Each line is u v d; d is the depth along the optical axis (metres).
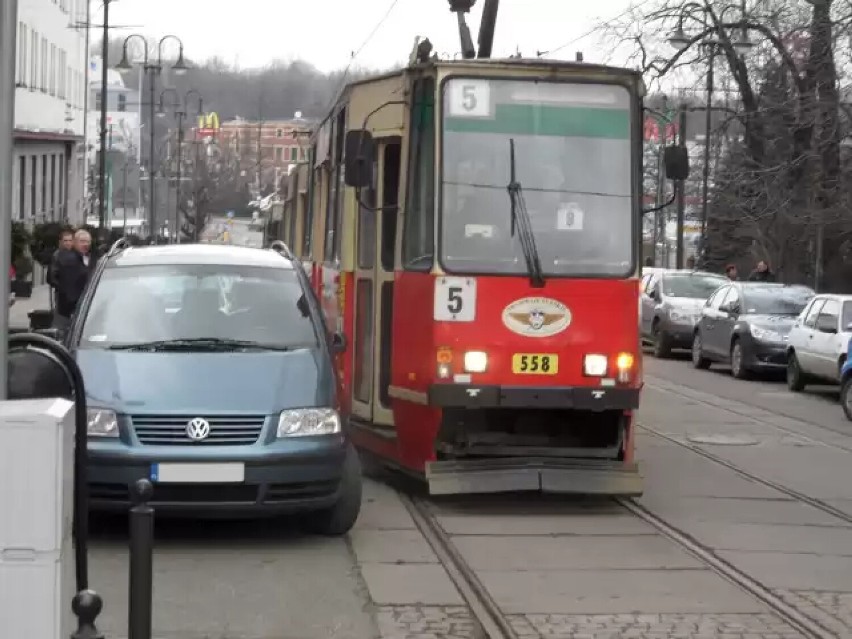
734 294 27.77
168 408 9.11
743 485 12.90
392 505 11.36
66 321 17.72
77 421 6.27
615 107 11.45
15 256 35.59
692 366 30.16
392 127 11.92
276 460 9.08
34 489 4.90
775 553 9.72
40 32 49.47
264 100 81.69
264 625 7.48
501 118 11.28
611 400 11.08
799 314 25.67
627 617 7.78
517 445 11.75
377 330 12.22
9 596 4.89
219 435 9.11
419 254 11.30
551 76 11.37
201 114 63.84
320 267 15.74
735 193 38.97
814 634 7.46
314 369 9.77
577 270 11.13
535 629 7.47
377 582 8.54
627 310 11.16
